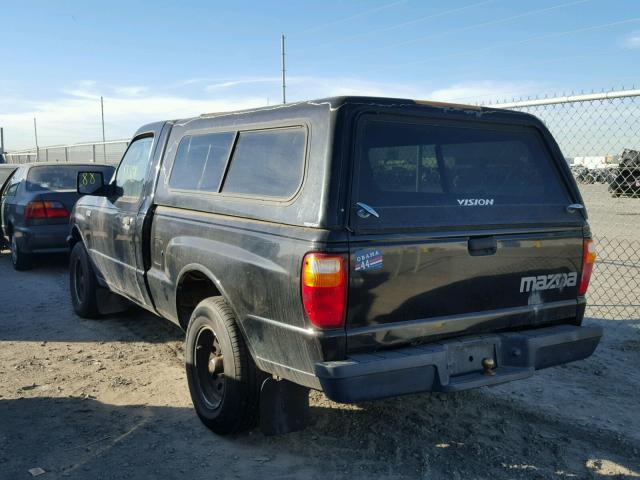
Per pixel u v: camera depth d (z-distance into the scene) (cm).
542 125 393
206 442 388
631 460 367
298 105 354
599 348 560
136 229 495
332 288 302
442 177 350
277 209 339
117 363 538
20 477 345
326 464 361
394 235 318
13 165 1273
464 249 339
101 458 368
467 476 347
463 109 364
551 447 382
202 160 438
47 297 783
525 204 372
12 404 447
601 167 770
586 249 393
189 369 415
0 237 1088
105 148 1877
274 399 352
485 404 446
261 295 340
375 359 306
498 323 356
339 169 315
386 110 334
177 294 440
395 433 400
